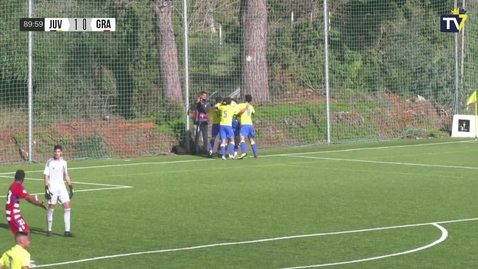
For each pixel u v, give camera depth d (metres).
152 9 95.31
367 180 64.50
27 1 89.69
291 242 41.91
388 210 51.12
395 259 38.03
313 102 98.81
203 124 84.19
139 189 60.38
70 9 92.88
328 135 93.06
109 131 87.12
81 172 71.00
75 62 91.50
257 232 44.50
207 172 70.06
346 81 103.62
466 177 66.12
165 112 91.00
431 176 66.69
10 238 43.44
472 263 37.28
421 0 113.00
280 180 64.62
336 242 41.84
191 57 97.88
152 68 93.75
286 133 93.62
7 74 86.75
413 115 102.06
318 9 107.50
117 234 44.28
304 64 102.88
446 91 103.75
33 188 61.59
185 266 36.88
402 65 106.25
